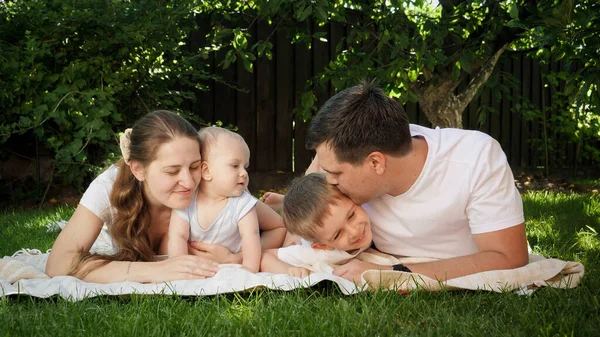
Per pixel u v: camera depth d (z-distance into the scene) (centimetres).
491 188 260
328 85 754
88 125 577
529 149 893
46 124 612
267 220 338
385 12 577
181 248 299
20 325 212
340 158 254
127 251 298
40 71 580
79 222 290
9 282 284
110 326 212
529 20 465
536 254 324
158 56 636
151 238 319
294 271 284
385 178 261
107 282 279
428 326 208
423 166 264
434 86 624
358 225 278
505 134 868
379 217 288
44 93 584
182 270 274
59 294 249
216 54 716
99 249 320
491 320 217
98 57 601
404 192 271
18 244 416
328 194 274
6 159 634
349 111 252
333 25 736
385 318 212
